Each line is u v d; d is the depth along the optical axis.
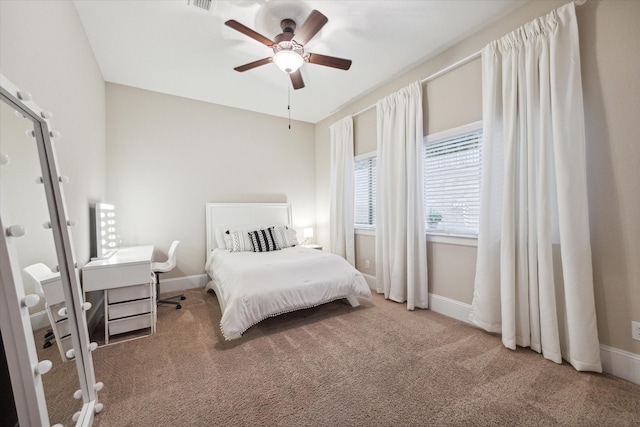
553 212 1.88
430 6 2.10
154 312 2.39
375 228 3.51
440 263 2.80
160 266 3.07
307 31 2.01
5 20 1.15
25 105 1.06
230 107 4.12
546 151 1.86
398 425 1.32
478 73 2.40
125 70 2.99
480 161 2.47
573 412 1.39
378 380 1.67
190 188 3.81
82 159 2.23
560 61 1.81
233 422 1.34
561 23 1.82
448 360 1.89
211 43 2.52
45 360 1.03
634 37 1.60
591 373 1.70
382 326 2.46
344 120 4.02
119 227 3.33
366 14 2.18
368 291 2.89
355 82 3.34
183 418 1.37
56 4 1.71
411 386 1.61
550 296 1.85
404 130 3.01
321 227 4.83
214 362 1.88
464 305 2.56
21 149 1.07
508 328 2.03
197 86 3.41
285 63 2.25
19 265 0.93
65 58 1.85
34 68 1.41
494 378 1.68
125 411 1.41
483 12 2.17
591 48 1.75
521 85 2.02
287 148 4.66
